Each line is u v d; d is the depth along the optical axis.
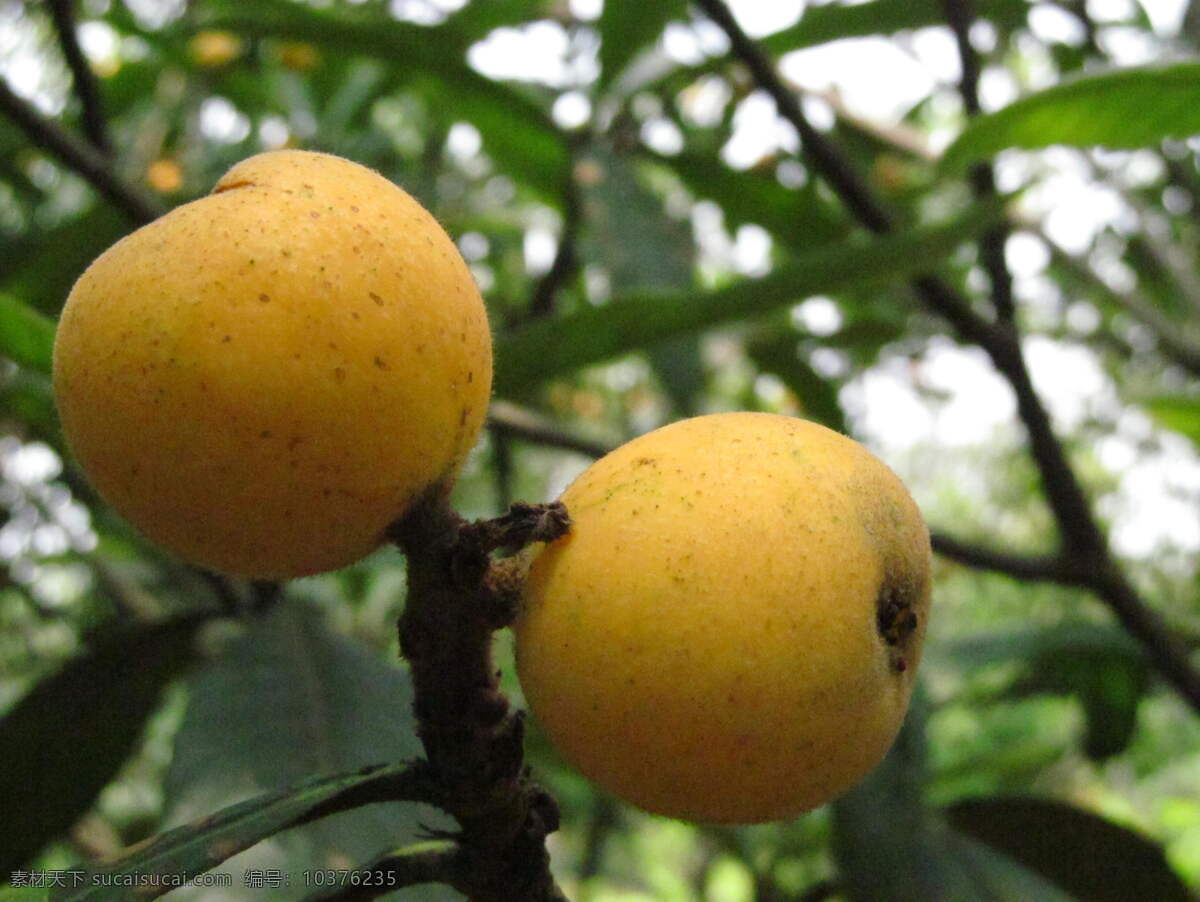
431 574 0.11
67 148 0.21
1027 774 0.41
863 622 0.11
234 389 0.10
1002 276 0.24
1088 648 0.30
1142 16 0.33
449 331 0.11
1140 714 0.34
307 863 0.15
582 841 0.44
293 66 0.38
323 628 0.19
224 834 0.11
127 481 0.10
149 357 0.10
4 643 0.39
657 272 0.28
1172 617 0.44
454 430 0.11
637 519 0.11
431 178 0.39
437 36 0.28
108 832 0.35
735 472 0.11
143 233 0.10
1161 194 0.40
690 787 0.11
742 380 0.47
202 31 0.28
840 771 0.11
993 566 0.23
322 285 0.10
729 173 0.31
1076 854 0.21
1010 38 0.36
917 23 0.29
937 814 0.22
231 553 0.11
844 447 0.12
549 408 0.43
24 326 0.16
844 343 0.35
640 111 0.32
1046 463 0.23
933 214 0.41
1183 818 0.66
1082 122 0.18
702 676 0.10
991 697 0.34
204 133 0.40
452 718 0.11
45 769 0.20
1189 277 0.35
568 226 0.30
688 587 0.10
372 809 0.16
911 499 0.12
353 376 0.10
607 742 0.11
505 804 0.11
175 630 0.21
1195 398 0.29
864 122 0.35
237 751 0.17
